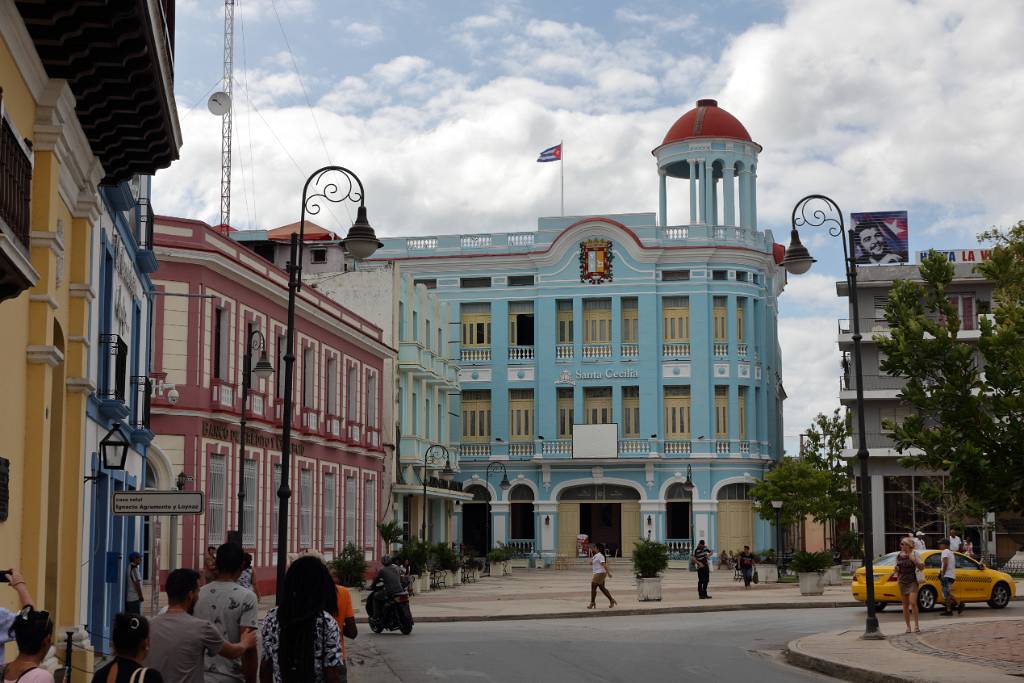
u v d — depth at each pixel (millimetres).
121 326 22922
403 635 27844
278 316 42438
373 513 55000
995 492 18797
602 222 74875
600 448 73938
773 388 78875
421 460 60625
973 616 31500
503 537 75125
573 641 25688
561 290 75500
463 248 77062
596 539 77438
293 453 43719
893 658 20391
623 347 74750
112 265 20922
